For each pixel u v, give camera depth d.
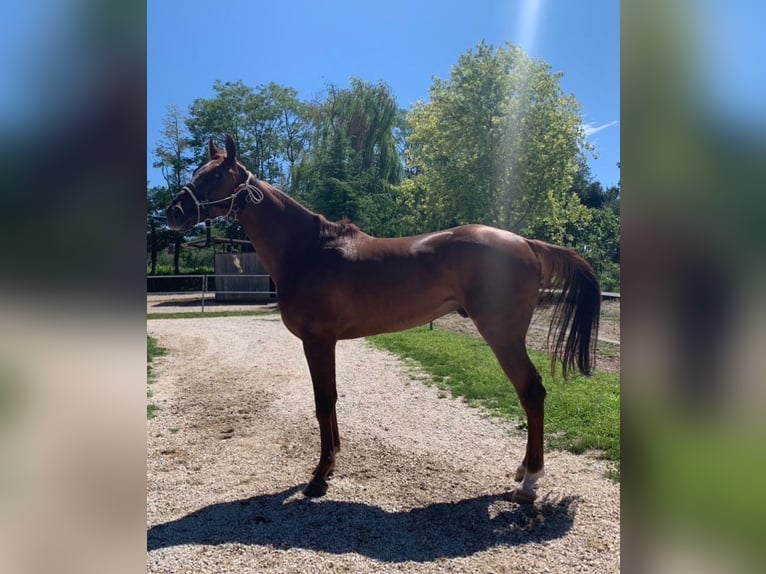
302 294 3.55
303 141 32.34
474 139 14.26
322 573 2.56
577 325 3.41
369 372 7.50
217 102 31.41
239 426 5.07
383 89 22.83
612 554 2.69
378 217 19.73
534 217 14.47
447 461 4.05
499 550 2.76
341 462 4.06
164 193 30.56
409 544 2.84
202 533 2.98
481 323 3.36
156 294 25.20
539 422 3.32
